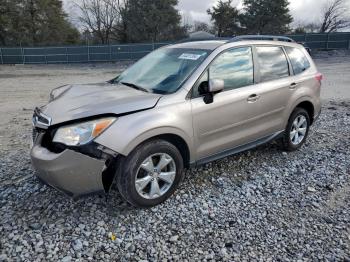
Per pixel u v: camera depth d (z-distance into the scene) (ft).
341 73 59.72
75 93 12.05
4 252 9.06
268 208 11.58
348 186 13.30
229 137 13.06
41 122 10.44
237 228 10.42
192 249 9.43
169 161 11.25
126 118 10.14
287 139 16.10
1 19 134.31
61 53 96.89
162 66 13.32
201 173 14.08
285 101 15.10
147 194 11.12
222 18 165.17
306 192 12.76
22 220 10.50
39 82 54.03
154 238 9.86
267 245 9.66
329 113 25.94
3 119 24.34
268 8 157.79
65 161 9.65
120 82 13.84
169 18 147.54
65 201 11.59
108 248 9.38
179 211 11.24
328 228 10.48
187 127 11.35
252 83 13.71
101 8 153.28
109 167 10.57
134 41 149.28
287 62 15.58
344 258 9.13
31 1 140.67
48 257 8.94
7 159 15.40
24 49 95.25
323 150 17.17
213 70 12.35
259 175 14.10
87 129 9.71
